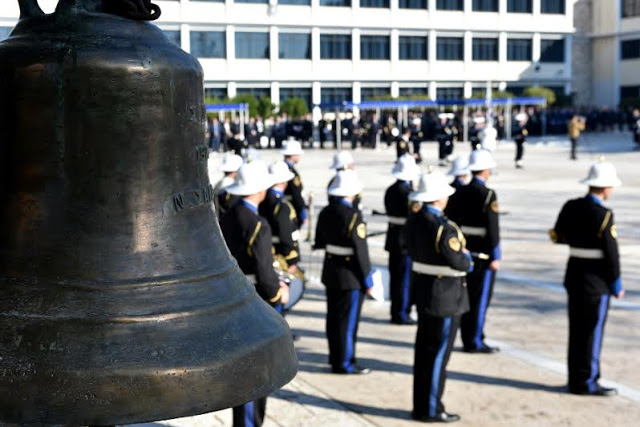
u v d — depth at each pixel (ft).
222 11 182.39
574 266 23.44
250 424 19.34
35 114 6.75
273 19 187.83
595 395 23.45
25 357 6.22
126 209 6.90
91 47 6.70
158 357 6.30
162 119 6.99
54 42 6.73
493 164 28.55
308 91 195.52
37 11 7.08
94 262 6.73
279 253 26.76
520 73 216.74
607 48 228.22
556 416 21.94
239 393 6.54
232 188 20.36
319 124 156.35
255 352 6.69
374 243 47.73
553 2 217.36
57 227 6.77
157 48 6.97
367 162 116.78
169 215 7.07
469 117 168.55
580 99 231.30
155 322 6.49
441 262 21.42
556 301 34.19
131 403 6.16
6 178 6.95
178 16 178.19
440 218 21.88
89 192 6.84
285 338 7.16
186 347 6.42
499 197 70.33
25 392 6.12
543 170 96.37
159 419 6.23
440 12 205.46
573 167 100.27
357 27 197.26
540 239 49.01
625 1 222.69
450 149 114.01
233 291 7.12
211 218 7.55
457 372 25.66
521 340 28.94
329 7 193.98
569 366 23.63
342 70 197.67
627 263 41.50
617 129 200.75
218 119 149.18
